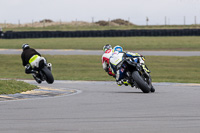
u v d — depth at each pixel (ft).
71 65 389.80
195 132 69.00
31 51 181.68
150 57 444.14
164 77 286.05
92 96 134.10
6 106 107.34
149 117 86.63
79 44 623.77
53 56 457.27
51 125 76.69
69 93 145.59
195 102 114.93
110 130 71.20
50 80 180.55
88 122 80.23
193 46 579.07
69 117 87.20
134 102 115.55
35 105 109.50
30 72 181.78
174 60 419.74
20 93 141.79
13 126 75.56
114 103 113.50
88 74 311.27
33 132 69.41
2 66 383.65
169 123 78.54
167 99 123.24
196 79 272.10
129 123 78.79
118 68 145.79
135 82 143.02
